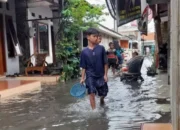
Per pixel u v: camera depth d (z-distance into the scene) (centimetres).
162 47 1516
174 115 274
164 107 599
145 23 1466
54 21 1362
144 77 1246
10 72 1349
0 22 1291
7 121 531
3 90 813
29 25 1478
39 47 1638
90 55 606
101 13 1387
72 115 559
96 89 616
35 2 1405
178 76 263
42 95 816
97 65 609
